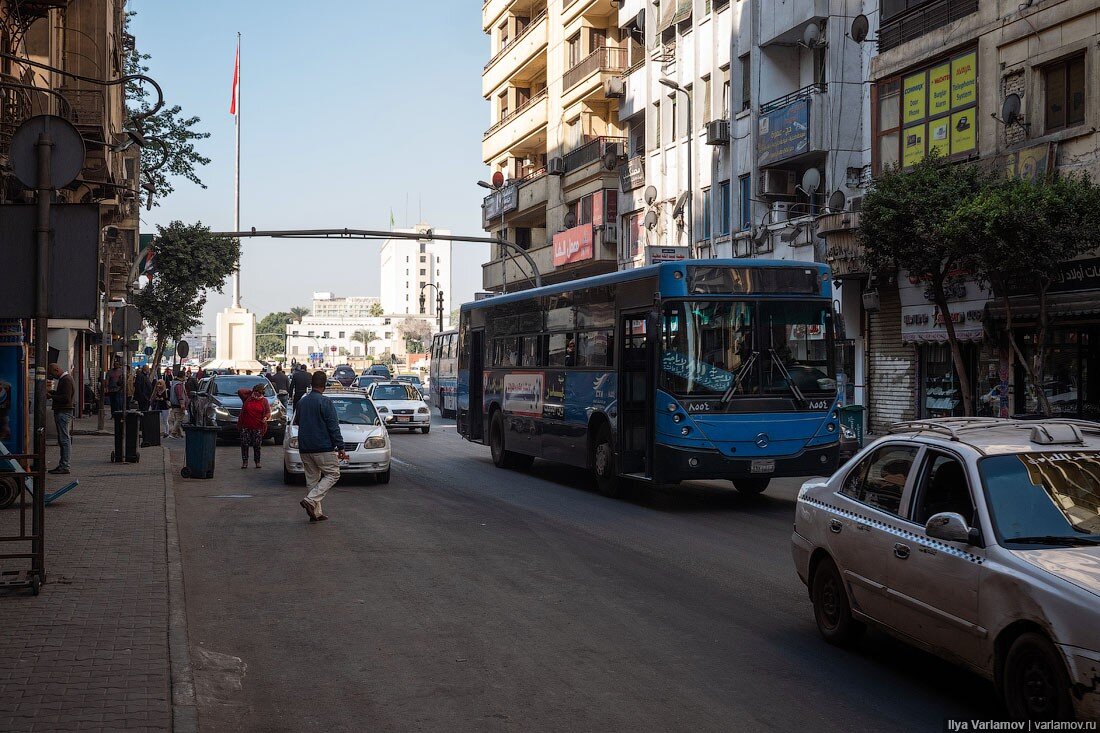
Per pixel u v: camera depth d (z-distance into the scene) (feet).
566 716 19.65
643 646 24.77
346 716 19.75
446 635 25.90
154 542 37.52
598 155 143.54
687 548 38.96
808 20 98.99
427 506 51.62
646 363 50.03
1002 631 17.93
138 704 19.07
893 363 88.84
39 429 28.96
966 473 20.18
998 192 59.41
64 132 28.07
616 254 142.61
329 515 48.16
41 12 68.39
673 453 48.14
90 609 26.91
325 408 46.24
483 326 77.87
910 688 21.31
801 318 50.08
